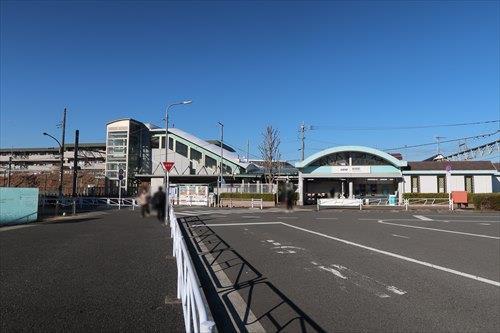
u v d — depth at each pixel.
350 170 47.56
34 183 82.38
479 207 36.25
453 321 6.38
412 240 15.54
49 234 17.72
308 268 10.31
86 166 88.44
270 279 9.14
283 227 20.38
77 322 6.27
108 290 8.15
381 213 31.27
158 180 67.69
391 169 46.84
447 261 11.27
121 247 13.81
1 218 22.83
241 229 19.50
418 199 42.22
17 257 11.82
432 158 70.38
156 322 6.28
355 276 9.44
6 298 7.55
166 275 9.49
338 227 20.31
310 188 51.06
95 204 43.09
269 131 61.22
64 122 42.53
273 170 60.56
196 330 4.31
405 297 7.71
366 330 5.99
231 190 48.50
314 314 6.73
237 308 7.06
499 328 6.08
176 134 68.50
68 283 8.70
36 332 5.85
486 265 10.73
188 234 17.52
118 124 69.44
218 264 10.81
